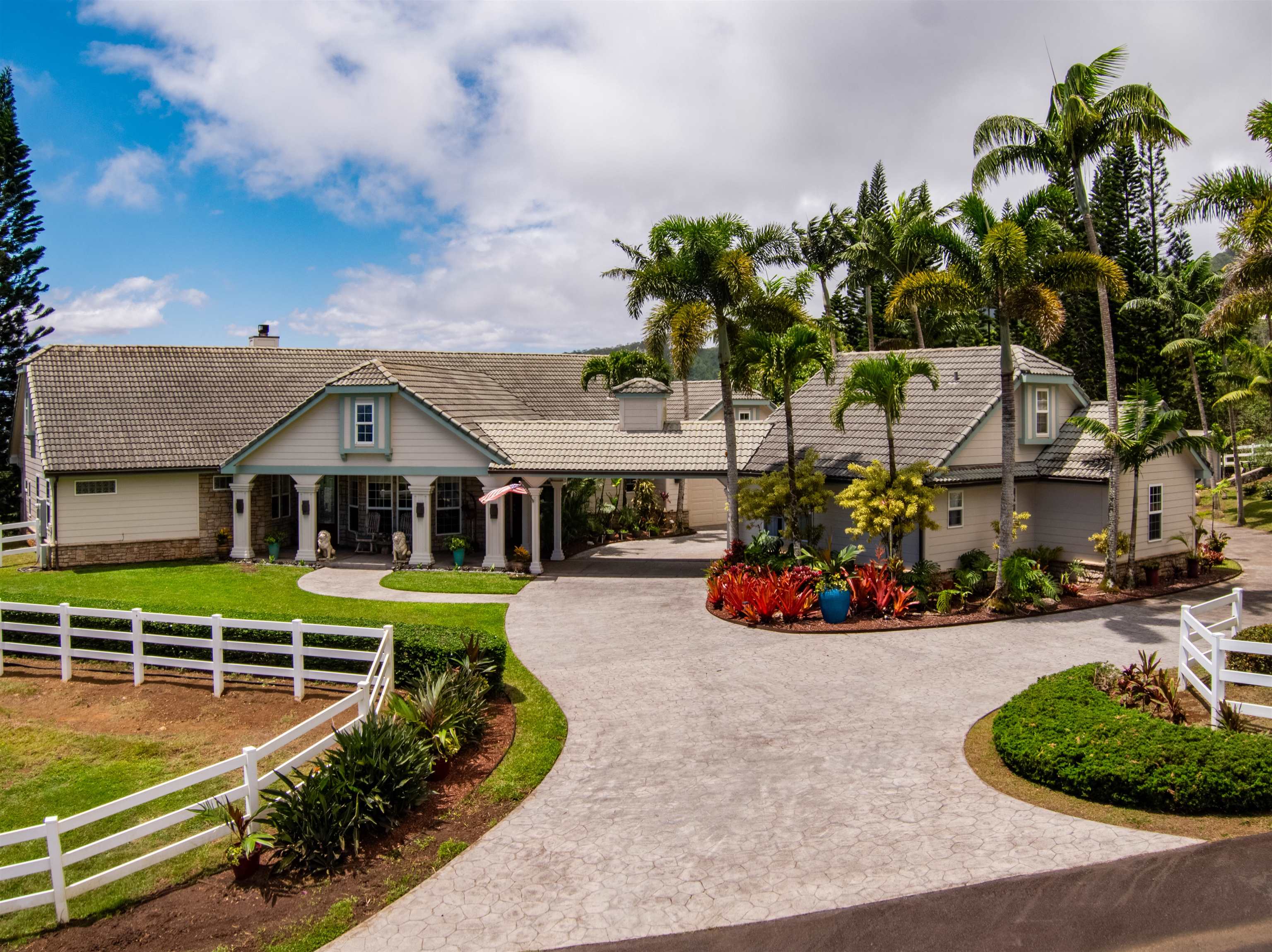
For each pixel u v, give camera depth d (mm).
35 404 29484
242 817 10047
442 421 28312
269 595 23938
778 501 24125
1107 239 44188
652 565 29641
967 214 21312
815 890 8867
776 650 18109
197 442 30750
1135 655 17344
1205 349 40375
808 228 46188
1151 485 26156
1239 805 9922
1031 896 8531
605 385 40938
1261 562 29703
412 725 12141
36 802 11406
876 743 12766
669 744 13055
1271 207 19188
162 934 8609
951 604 21484
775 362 24266
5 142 42438
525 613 22172
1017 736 11672
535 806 11133
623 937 8250
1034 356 26656
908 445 24578
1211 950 7570
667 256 25859
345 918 8773
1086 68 22375
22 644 16703
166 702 14875
